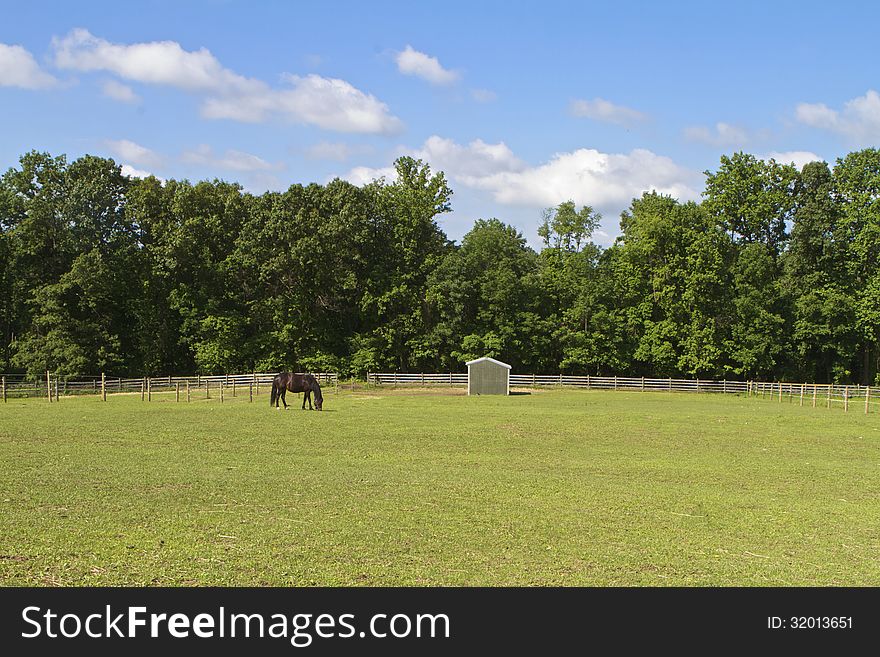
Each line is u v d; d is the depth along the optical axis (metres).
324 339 64.75
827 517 13.59
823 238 63.88
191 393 47.22
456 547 10.72
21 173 58.78
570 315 67.31
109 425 26.12
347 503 13.52
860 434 27.69
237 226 66.19
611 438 25.45
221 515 12.26
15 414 30.22
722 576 9.89
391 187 70.25
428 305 65.38
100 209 58.62
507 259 67.69
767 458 21.30
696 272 63.16
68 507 12.52
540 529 11.92
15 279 57.50
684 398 50.47
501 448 22.42
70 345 53.41
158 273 59.69
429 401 42.88
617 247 74.62
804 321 61.38
